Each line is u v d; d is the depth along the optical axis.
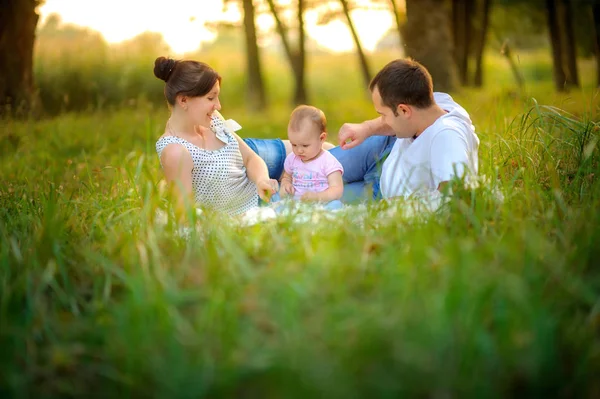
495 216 3.44
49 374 2.37
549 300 2.56
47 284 3.06
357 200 4.60
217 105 4.41
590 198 3.65
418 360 2.21
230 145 4.63
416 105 4.13
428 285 2.62
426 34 13.92
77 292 2.97
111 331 2.50
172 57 4.47
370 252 3.16
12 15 12.07
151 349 2.34
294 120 4.53
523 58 25.75
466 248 2.72
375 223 3.50
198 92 4.30
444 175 4.01
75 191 5.31
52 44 18.19
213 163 4.49
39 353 2.49
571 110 6.84
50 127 9.45
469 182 3.72
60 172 6.28
